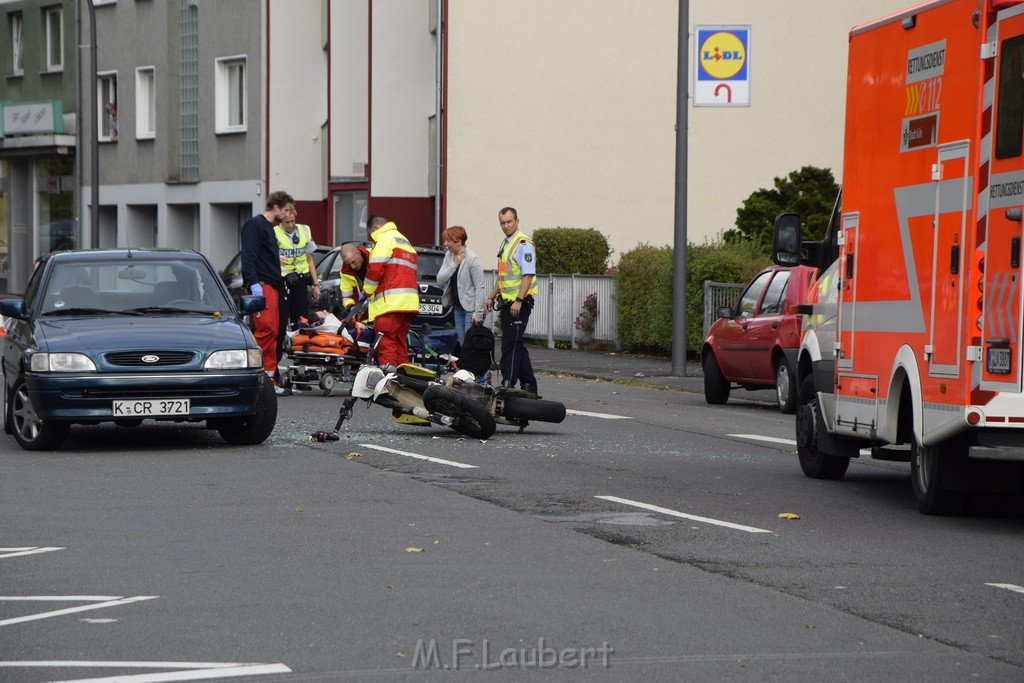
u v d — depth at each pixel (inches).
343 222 5039.4
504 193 4643.2
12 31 6422.2
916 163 1259.8
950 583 967.6
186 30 5472.4
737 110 4822.8
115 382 1605.6
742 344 2436.0
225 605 892.0
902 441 1317.7
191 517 1214.3
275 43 5172.2
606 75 4682.6
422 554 1056.2
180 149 5546.3
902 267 1284.4
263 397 1707.7
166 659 765.3
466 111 4616.1
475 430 1808.6
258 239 2290.8
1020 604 904.3
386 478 1443.2
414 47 4776.1
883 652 785.6
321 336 2388.0
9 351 1801.2
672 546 1093.1
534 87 4648.1
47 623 847.1
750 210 3663.9
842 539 1138.0
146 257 1818.4
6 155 6412.4
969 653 784.9
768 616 867.4
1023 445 1143.6
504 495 1338.6
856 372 1392.7
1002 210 1133.1
